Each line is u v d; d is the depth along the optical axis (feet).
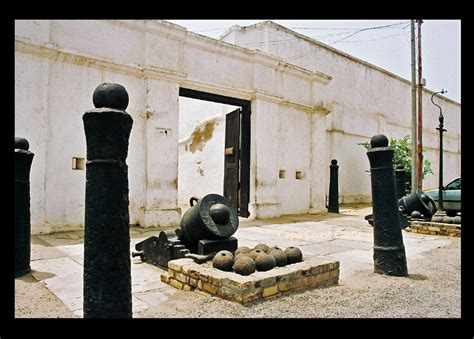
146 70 27.14
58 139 23.77
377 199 14.80
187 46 30.32
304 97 40.37
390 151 14.64
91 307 7.17
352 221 33.19
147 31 27.55
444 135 84.28
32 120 22.44
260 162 34.65
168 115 28.25
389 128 67.00
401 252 14.34
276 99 36.06
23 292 11.75
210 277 11.45
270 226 29.27
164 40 28.43
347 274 14.46
